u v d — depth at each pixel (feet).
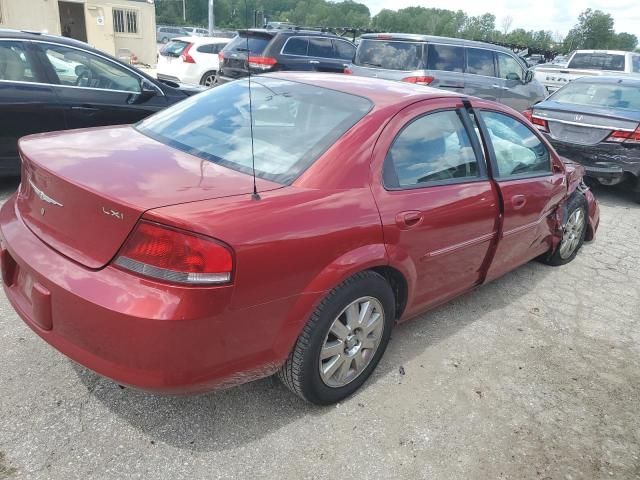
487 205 10.57
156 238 6.25
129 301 6.24
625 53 44.32
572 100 24.80
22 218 7.92
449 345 10.94
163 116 10.27
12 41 16.29
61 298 6.68
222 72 36.86
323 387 8.32
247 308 6.76
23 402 8.07
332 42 36.35
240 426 8.09
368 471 7.55
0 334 9.58
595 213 16.65
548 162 13.25
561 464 8.11
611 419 9.24
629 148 21.36
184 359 6.45
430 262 9.61
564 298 13.69
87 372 8.83
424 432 8.41
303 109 9.23
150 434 7.77
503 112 11.82
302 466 7.52
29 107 16.46
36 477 6.88
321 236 7.36
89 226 6.73
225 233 6.39
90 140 8.87
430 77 28.22
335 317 7.96
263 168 8.04
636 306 13.66
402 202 8.68
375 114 8.88
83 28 65.51
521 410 9.20
